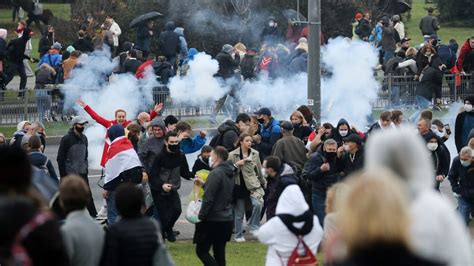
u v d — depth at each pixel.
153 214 32.19
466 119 40.97
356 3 83.25
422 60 63.44
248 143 32.81
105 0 78.88
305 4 82.06
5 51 65.44
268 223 20.94
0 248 12.46
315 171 31.30
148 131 33.81
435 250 11.38
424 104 61.00
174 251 32.03
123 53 61.72
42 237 12.51
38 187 19.58
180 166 31.45
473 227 34.16
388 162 11.76
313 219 20.89
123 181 31.25
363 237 10.98
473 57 66.25
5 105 56.84
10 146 13.70
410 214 11.17
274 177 29.47
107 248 17.38
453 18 109.31
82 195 17.44
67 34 79.44
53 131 56.94
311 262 20.88
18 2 83.50
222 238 27.19
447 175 34.06
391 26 72.44
